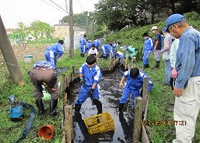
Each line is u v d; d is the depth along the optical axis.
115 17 33.31
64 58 13.73
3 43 6.12
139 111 3.77
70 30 13.60
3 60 6.40
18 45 30.59
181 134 2.98
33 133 4.09
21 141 3.81
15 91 6.11
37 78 4.54
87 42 15.88
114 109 5.89
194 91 2.76
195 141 3.59
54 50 8.09
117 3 32.12
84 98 5.33
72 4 13.41
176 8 29.34
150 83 5.53
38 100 4.80
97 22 35.94
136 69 4.98
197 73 2.71
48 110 5.12
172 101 5.47
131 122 5.10
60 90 6.37
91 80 5.18
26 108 5.16
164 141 3.68
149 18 34.75
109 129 4.53
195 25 16.83
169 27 2.88
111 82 8.80
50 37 46.22
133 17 33.31
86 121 4.64
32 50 23.20
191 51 2.55
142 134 3.82
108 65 11.27
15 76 6.54
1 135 4.00
